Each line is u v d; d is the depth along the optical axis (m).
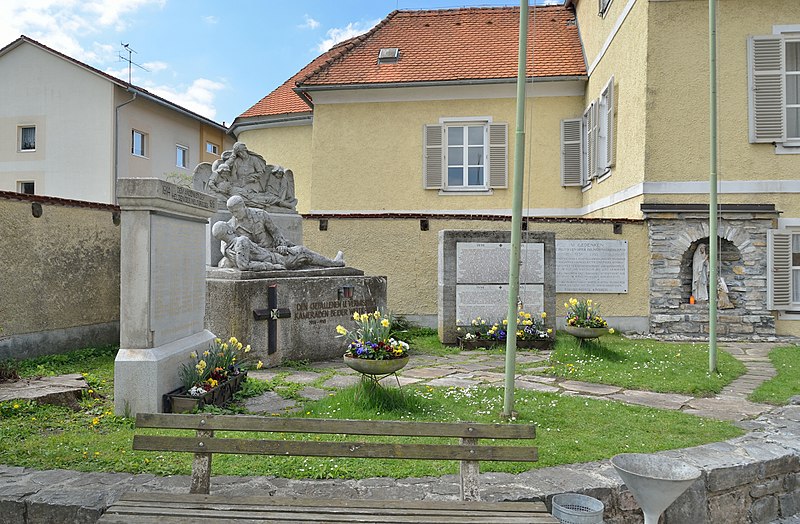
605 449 4.81
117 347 9.79
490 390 6.84
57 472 4.10
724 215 11.83
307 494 3.80
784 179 11.91
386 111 17.12
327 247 12.87
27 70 25.67
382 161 17.14
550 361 8.96
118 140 25.44
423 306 12.76
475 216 12.69
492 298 10.88
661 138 12.05
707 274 11.98
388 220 12.82
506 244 10.91
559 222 12.39
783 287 11.84
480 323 10.80
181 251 6.33
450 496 3.79
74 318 9.43
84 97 25.16
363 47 18.66
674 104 12.01
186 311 6.47
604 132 14.74
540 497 3.86
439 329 11.25
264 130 20.52
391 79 16.88
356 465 4.30
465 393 6.68
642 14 12.23
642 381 7.53
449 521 3.04
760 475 4.73
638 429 5.45
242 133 21.14
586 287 12.36
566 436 5.17
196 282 6.76
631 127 12.94
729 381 7.76
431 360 9.33
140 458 4.38
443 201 17.03
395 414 5.73
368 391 6.02
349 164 17.25
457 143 17.11
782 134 11.83
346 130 17.27
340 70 17.56
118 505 3.13
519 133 5.78
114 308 10.29
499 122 16.78
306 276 9.30
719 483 4.51
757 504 4.74
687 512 4.35
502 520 3.07
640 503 3.54
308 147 19.77
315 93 17.22
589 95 16.27
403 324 12.56
